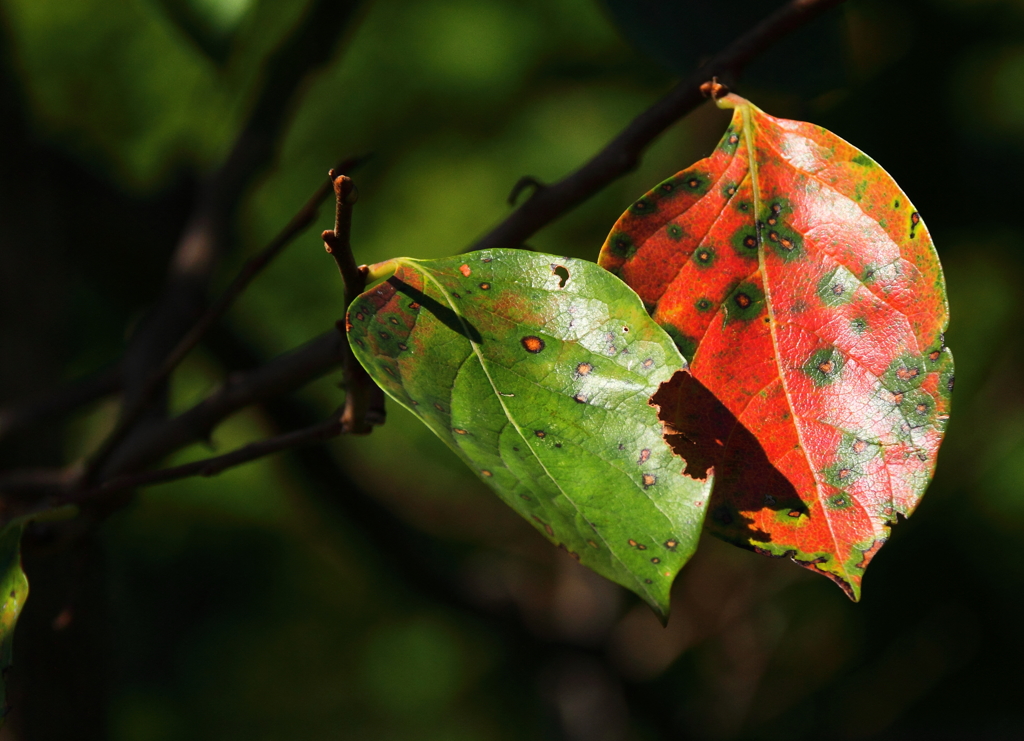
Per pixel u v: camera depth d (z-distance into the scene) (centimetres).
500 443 77
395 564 253
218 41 88
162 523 466
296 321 416
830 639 364
